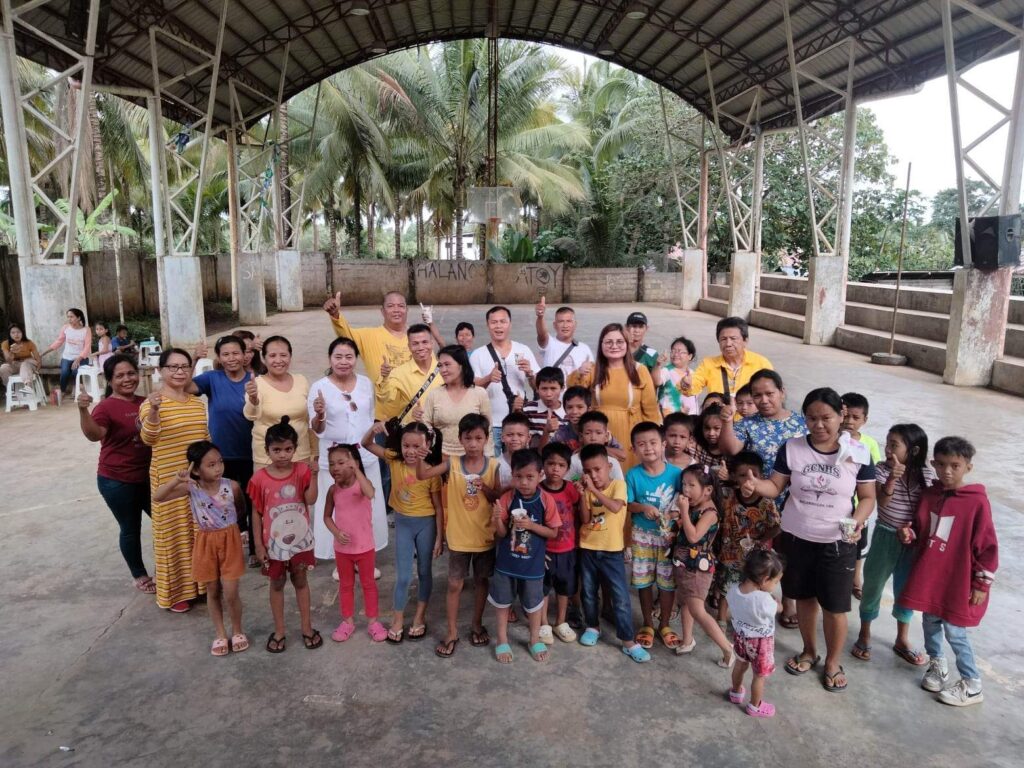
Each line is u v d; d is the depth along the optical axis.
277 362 4.11
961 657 3.05
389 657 3.43
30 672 3.26
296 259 20.72
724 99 17.73
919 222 22.41
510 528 3.32
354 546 3.50
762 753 2.75
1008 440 6.97
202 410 3.87
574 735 2.86
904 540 3.17
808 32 13.22
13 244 16.14
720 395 4.14
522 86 22.66
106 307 15.31
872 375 10.40
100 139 17.34
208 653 3.44
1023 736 2.86
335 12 14.37
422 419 3.80
